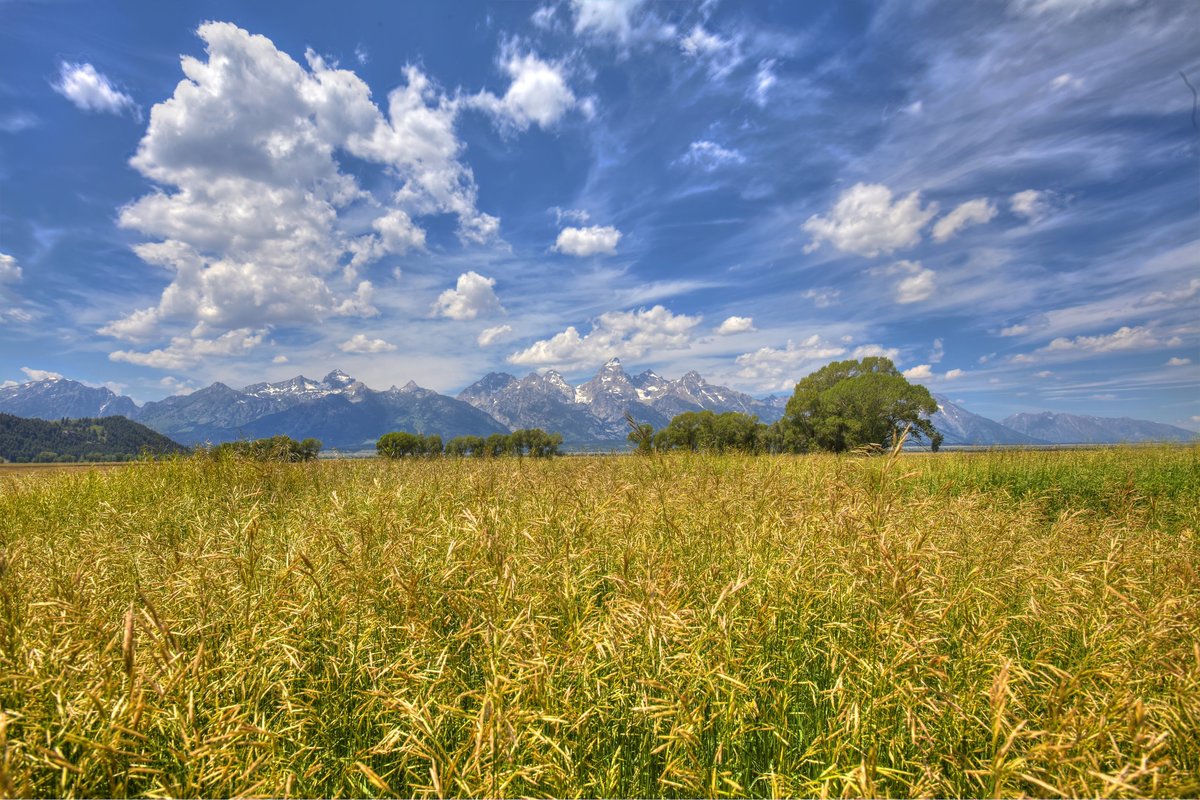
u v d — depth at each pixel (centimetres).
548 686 261
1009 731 245
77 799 208
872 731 268
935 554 418
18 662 257
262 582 378
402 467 1144
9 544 561
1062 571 461
